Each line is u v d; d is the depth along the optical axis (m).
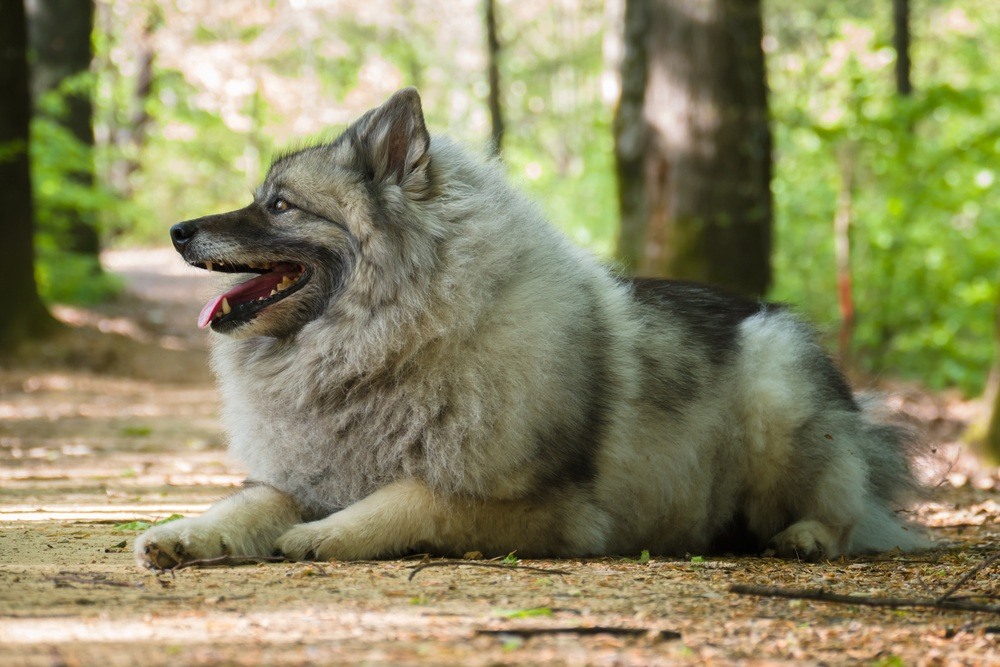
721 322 6.79
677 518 6.43
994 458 12.29
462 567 5.22
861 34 26.00
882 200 20.42
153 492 8.90
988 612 4.25
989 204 21.27
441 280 5.66
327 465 5.87
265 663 3.27
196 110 45.22
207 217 6.08
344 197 5.92
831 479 6.50
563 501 5.82
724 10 16.62
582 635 3.70
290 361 5.94
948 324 20.58
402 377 5.66
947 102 19.33
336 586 4.65
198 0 47.22
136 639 3.57
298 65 51.19
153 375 20.70
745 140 16.78
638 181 18.55
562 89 59.84
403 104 5.88
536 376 5.64
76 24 30.25
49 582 4.66
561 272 6.05
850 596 4.51
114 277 29.42
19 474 9.99
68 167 26.19
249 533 5.53
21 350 20.17
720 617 4.08
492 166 6.29
